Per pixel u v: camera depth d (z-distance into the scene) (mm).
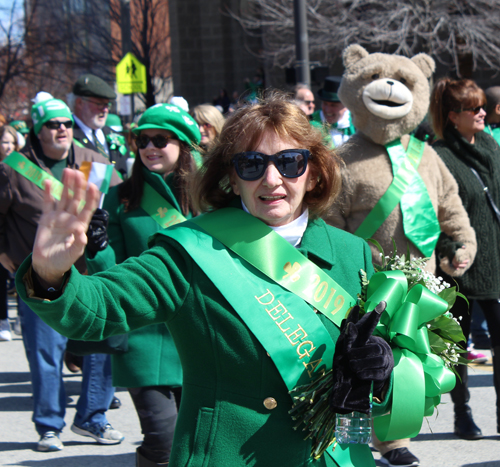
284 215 2080
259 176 2041
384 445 4059
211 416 1933
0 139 8539
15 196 4629
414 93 4242
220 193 2230
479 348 6699
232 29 25844
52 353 4598
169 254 1979
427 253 4078
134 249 3736
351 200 4129
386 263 2287
